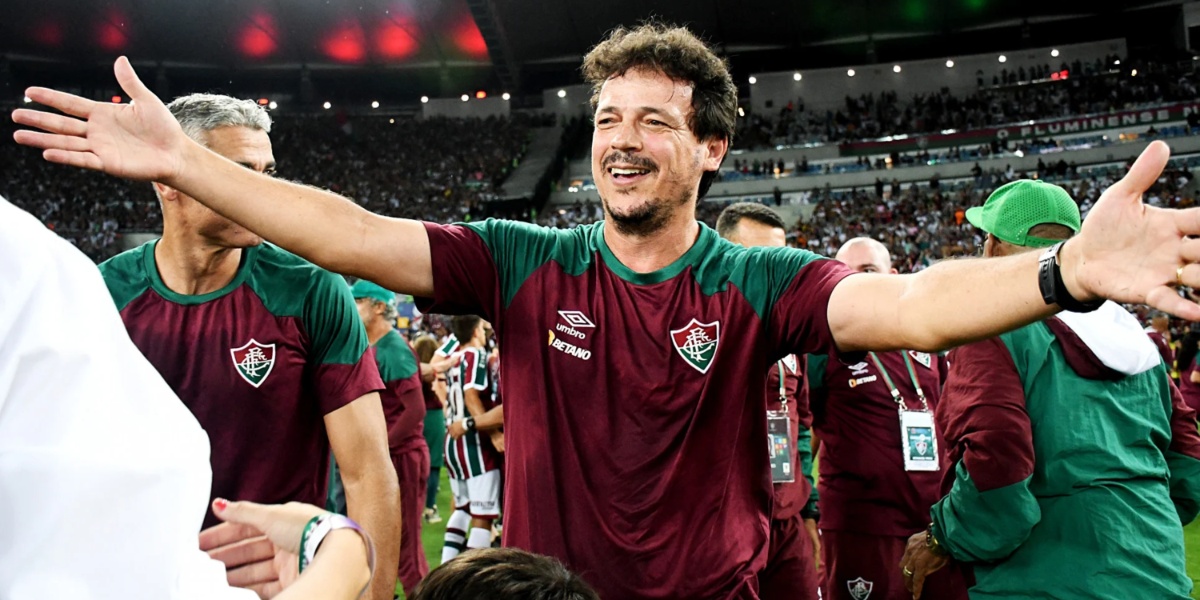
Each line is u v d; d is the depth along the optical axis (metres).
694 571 1.82
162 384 0.89
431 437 7.91
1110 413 2.33
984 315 1.44
